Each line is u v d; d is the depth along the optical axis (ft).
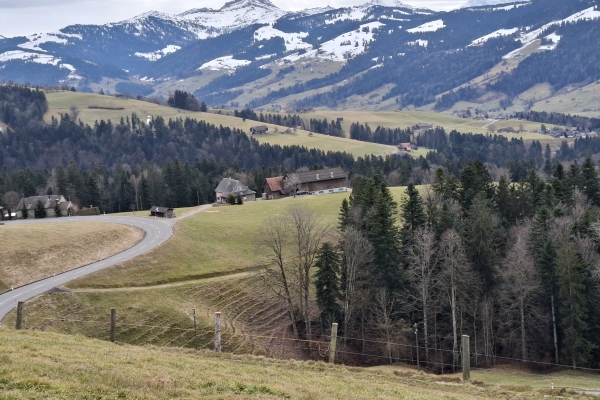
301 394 95.61
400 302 254.47
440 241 271.08
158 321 237.86
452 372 231.30
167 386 90.12
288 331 264.11
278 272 288.30
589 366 226.79
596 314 232.12
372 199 311.06
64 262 286.05
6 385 81.46
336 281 262.67
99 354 111.14
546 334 252.21
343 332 259.39
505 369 225.97
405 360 248.73
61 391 81.41
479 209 273.75
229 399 86.58
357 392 106.32
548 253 245.65
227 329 244.83
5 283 249.55
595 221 269.85
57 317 224.74
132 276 279.90
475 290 261.65
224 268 313.53
